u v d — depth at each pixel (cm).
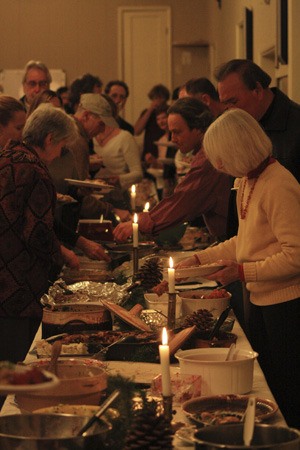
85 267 395
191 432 176
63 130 358
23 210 329
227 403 197
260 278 268
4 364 140
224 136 270
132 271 366
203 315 260
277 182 268
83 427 164
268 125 352
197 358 220
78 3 1250
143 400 171
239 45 859
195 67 1258
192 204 409
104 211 512
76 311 270
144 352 240
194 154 438
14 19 1250
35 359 248
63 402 188
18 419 169
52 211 333
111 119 625
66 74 1261
